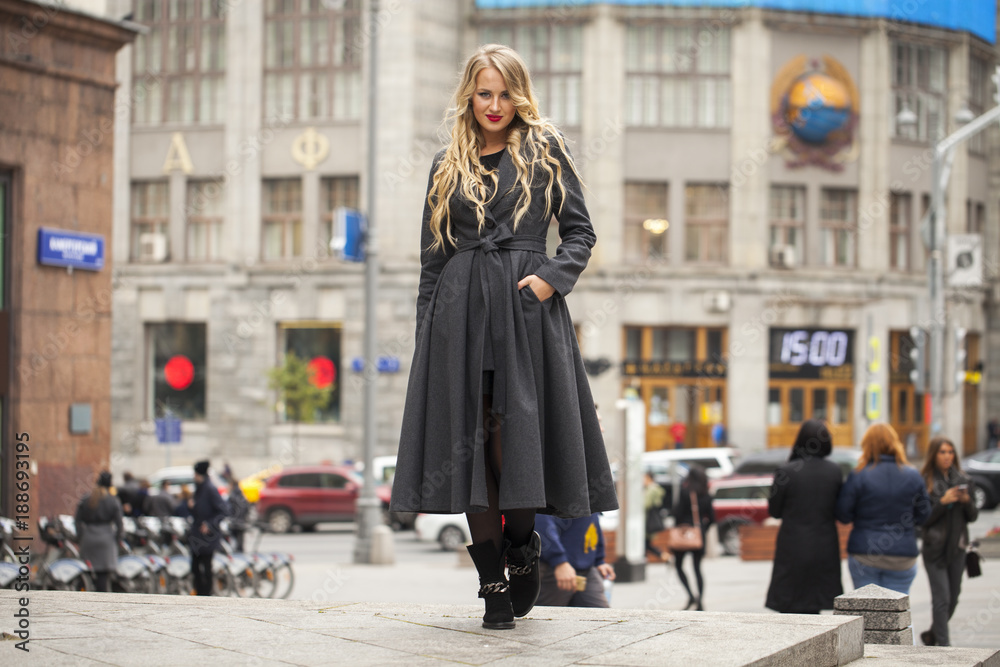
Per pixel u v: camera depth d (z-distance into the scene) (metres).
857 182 36.25
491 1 35.34
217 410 35.50
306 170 35.25
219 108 36.19
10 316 16.00
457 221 3.76
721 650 3.44
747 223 35.22
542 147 3.74
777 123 35.62
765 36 35.41
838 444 35.56
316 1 35.47
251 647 3.51
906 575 7.97
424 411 3.69
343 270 34.50
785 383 35.41
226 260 35.91
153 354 36.56
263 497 28.02
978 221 39.31
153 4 36.59
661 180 35.19
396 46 34.19
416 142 34.22
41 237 16.30
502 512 3.82
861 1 36.00
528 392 3.56
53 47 16.48
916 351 23.70
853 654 4.09
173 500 20.27
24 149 16.09
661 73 35.41
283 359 35.50
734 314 34.94
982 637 9.83
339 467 28.70
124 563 13.70
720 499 22.72
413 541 26.52
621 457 16.92
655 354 35.16
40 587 12.95
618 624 3.91
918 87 37.25
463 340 3.62
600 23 34.97
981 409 39.62
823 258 36.16
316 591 15.96
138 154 36.56
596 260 34.75
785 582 8.02
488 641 3.59
